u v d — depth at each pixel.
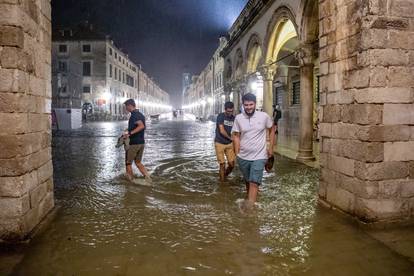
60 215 5.26
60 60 46.44
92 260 3.72
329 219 5.07
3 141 4.01
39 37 4.73
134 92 68.44
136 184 7.44
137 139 7.67
